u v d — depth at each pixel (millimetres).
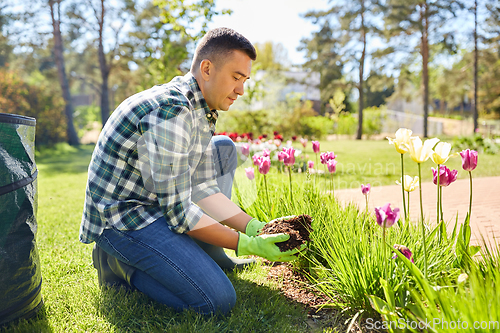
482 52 18828
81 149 17484
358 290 1464
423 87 19891
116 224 1537
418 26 18984
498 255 1478
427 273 1427
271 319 1473
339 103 22812
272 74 19562
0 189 1308
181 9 6844
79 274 1970
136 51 20562
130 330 1394
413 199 3799
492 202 3463
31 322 1438
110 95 38062
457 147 9938
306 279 1873
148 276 1598
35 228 1514
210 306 1485
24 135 1434
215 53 1534
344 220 2008
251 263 2064
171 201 1474
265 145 6508
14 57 20672
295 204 2215
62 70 19953
